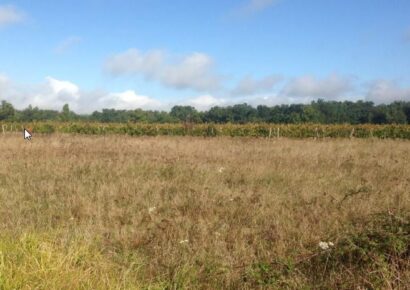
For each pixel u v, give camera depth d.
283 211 6.75
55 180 9.74
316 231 5.66
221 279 4.47
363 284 3.97
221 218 6.76
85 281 3.91
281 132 33.12
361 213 6.23
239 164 11.90
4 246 4.33
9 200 7.78
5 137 22.67
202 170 10.77
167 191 8.51
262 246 5.27
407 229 4.55
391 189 7.83
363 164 11.80
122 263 4.80
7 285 3.58
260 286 4.28
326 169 11.04
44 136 25.31
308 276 4.45
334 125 33.91
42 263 3.98
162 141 20.42
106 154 14.51
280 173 10.23
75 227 6.02
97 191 8.32
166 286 4.32
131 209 7.21
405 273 3.92
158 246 5.41
